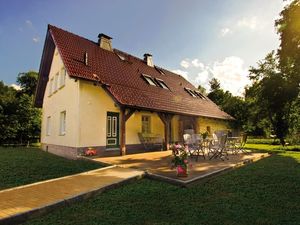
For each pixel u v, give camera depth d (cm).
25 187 518
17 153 1249
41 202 415
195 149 947
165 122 1301
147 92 1330
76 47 1287
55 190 490
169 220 370
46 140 1522
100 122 1139
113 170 699
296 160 1045
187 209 416
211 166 769
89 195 475
